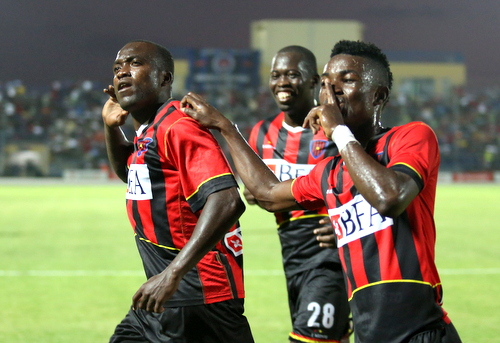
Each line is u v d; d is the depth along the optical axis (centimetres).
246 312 944
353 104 404
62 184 4838
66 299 1030
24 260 1413
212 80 7075
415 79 7444
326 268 652
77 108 6281
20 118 6034
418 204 391
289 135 733
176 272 416
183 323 449
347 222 402
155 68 470
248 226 2141
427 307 378
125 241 1731
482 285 1147
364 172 367
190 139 438
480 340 790
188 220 455
